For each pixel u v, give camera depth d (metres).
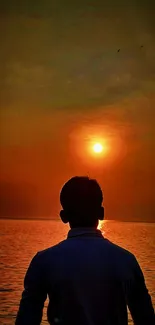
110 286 2.06
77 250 2.11
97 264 2.09
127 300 2.13
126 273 2.10
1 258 41.12
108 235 89.31
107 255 2.12
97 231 2.20
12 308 16.27
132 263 2.13
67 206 2.22
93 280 2.06
